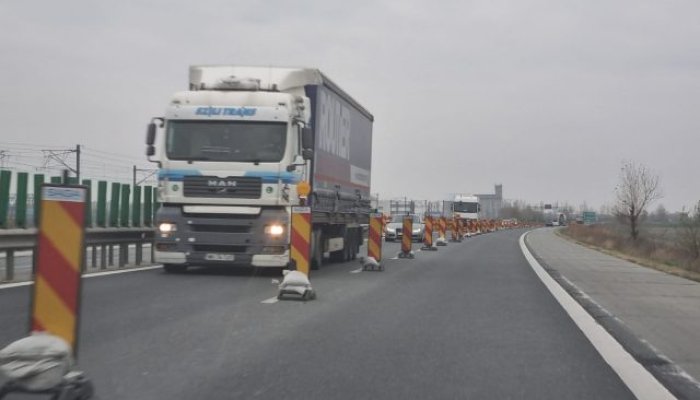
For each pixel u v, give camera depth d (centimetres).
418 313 1092
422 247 3406
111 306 1066
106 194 1633
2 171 1307
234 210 1521
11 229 1322
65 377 523
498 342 866
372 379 666
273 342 830
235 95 1542
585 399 614
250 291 1298
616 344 873
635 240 4006
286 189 1515
